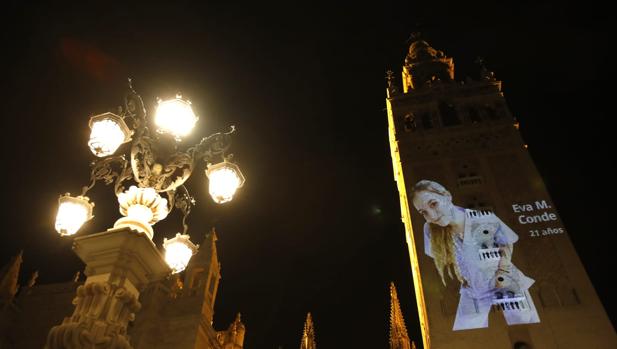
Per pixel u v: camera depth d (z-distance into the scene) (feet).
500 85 175.42
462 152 154.40
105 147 53.21
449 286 122.31
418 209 140.67
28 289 128.77
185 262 62.95
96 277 45.80
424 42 221.25
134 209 51.62
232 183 59.06
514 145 153.17
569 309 112.78
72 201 51.83
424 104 177.06
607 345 105.70
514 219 132.46
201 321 111.96
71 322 41.93
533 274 120.47
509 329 112.16
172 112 58.18
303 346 170.40
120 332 44.06
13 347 119.55
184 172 57.88
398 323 166.71
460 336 112.88
